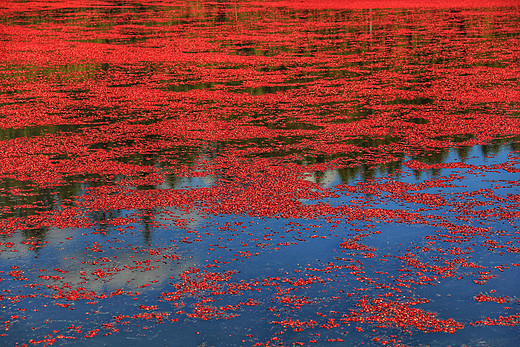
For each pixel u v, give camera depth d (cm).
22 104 2816
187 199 1673
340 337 1051
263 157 2045
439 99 2852
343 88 3106
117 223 1518
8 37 4747
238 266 1298
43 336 1059
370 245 1388
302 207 1606
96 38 4753
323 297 1176
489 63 3709
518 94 2917
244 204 1633
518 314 1112
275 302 1161
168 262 1317
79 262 1317
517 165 1923
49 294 1190
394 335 1052
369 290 1198
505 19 5775
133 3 7206
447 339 1041
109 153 2102
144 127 2434
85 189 1758
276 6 7038
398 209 1588
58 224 1513
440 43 4450
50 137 2298
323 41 4578
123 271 1280
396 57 3941
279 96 2956
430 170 1891
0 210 1603
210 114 2630
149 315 1119
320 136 2289
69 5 6900
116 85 3222
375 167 1928
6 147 2167
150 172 1905
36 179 1844
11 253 1358
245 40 4628
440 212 1563
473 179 1805
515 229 1459
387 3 7381
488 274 1252
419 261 1312
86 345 1034
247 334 1061
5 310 1136
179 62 3828
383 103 2797
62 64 3769
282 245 1394
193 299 1171
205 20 5862
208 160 2017
